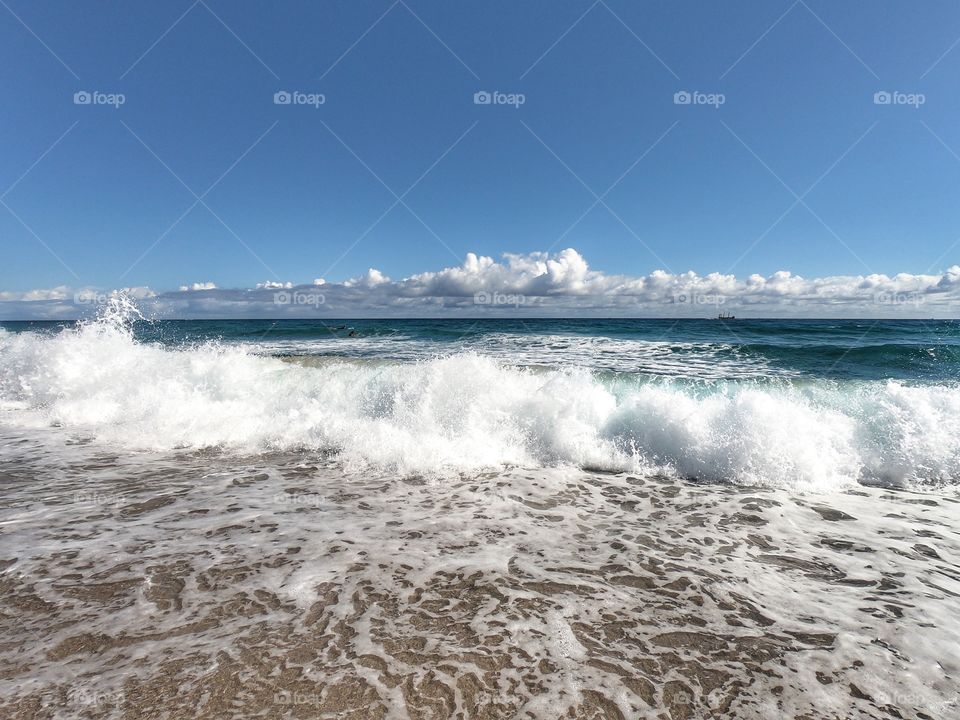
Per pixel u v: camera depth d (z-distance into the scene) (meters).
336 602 2.91
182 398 8.32
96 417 7.99
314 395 8.04
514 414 6.70
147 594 2.95
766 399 6.28
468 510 4.53
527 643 2.55
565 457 6.09
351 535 3.91
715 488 5.23
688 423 6.02
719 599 3.04
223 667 2.29
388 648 2.47
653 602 3.00
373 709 2.04
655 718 2.05
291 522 4.15
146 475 5.40
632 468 5.79
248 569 3.29
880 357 12.15
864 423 6.04
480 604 2.92
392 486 5.14
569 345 16.44
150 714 1.98
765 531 4.14
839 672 2.36
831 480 5.41
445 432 6.63
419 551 3.64
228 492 4.89
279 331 28.09
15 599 2.87
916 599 3.05
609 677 2.31
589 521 4.32
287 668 2.29
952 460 5.44
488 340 19.14
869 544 3.88
